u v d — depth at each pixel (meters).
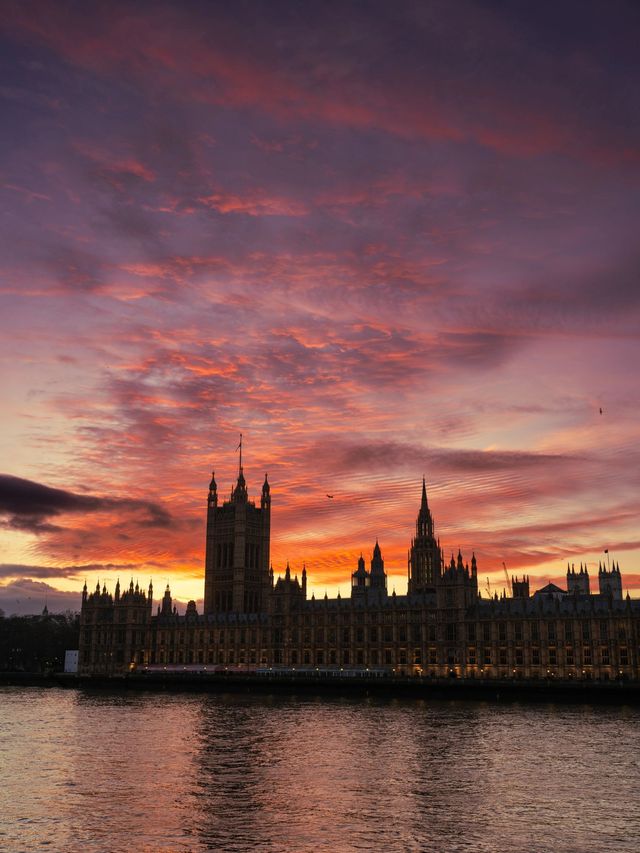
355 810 87.69
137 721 171.38
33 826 81.88
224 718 177.12
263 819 84.12
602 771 108.12
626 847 74.50
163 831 80.00
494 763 114.44
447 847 74.81
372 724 162.12
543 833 78.88
